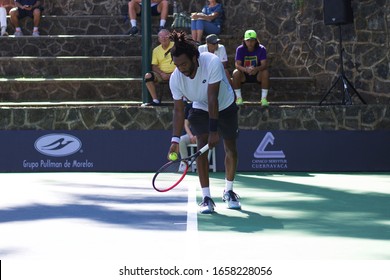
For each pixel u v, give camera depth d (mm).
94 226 14492
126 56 35625
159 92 32562
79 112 28031
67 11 38969
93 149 27203
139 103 31688
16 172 27000
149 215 15992
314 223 15008
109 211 16609
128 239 13031
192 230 14000
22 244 12570
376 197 19422
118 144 27203
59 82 33062
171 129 27984
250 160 27000
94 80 33125
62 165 27203
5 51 36062
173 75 15828
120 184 22500
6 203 17938
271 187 21641
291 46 34812
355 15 31969
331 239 13109
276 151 27094
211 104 15531
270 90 33500
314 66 33781
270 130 27219
